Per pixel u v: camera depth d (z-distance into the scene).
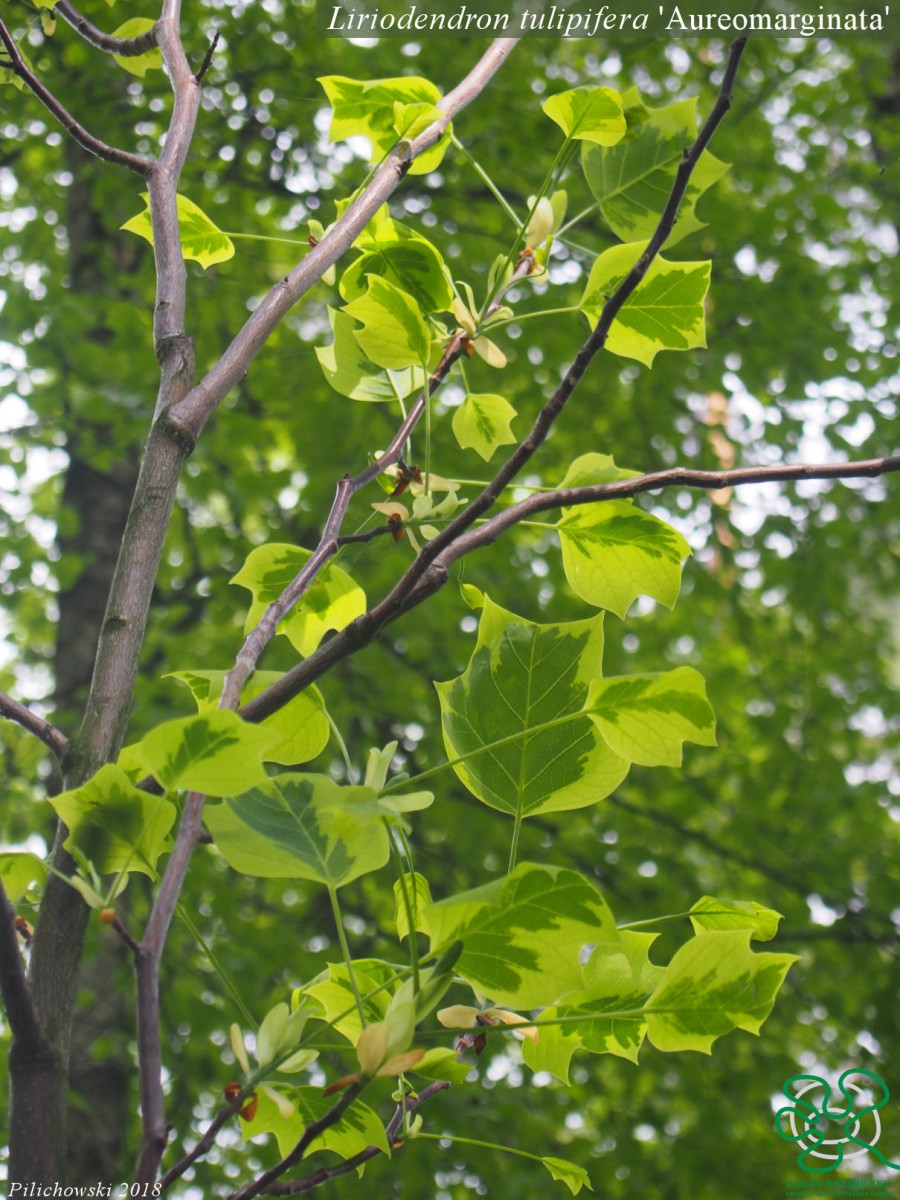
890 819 5.28
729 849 4.94
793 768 5.10
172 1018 3.88
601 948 1.00
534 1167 3.91
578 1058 4.32
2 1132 3.53
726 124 5.34
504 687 1.02
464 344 1.26
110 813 0.80
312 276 1.22
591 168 1.41
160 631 4.63
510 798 0.99
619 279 1.26
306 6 5.03
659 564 1.18
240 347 1.18
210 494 4.68
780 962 0.88
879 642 6.08
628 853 4.64
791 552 5.40
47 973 0.86
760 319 5.39
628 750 0.92
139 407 4.45
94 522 4.80
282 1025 0.77
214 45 1.41
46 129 4.81
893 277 5.73
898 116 6.26
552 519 2.76
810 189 5.53
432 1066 0.94
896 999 4.45
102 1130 3.59
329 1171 0.88
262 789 0.88
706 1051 0.89
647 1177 4.11
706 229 5.26
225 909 4.04
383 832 0.86
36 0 1.49
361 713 4.54
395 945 4.27
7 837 4.73
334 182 5.12
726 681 5.31
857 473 1.03
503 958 0.76
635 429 5.41
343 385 1.31
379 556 4.60
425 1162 3.71
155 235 1.27
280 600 1.04
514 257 1.30
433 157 1.43
